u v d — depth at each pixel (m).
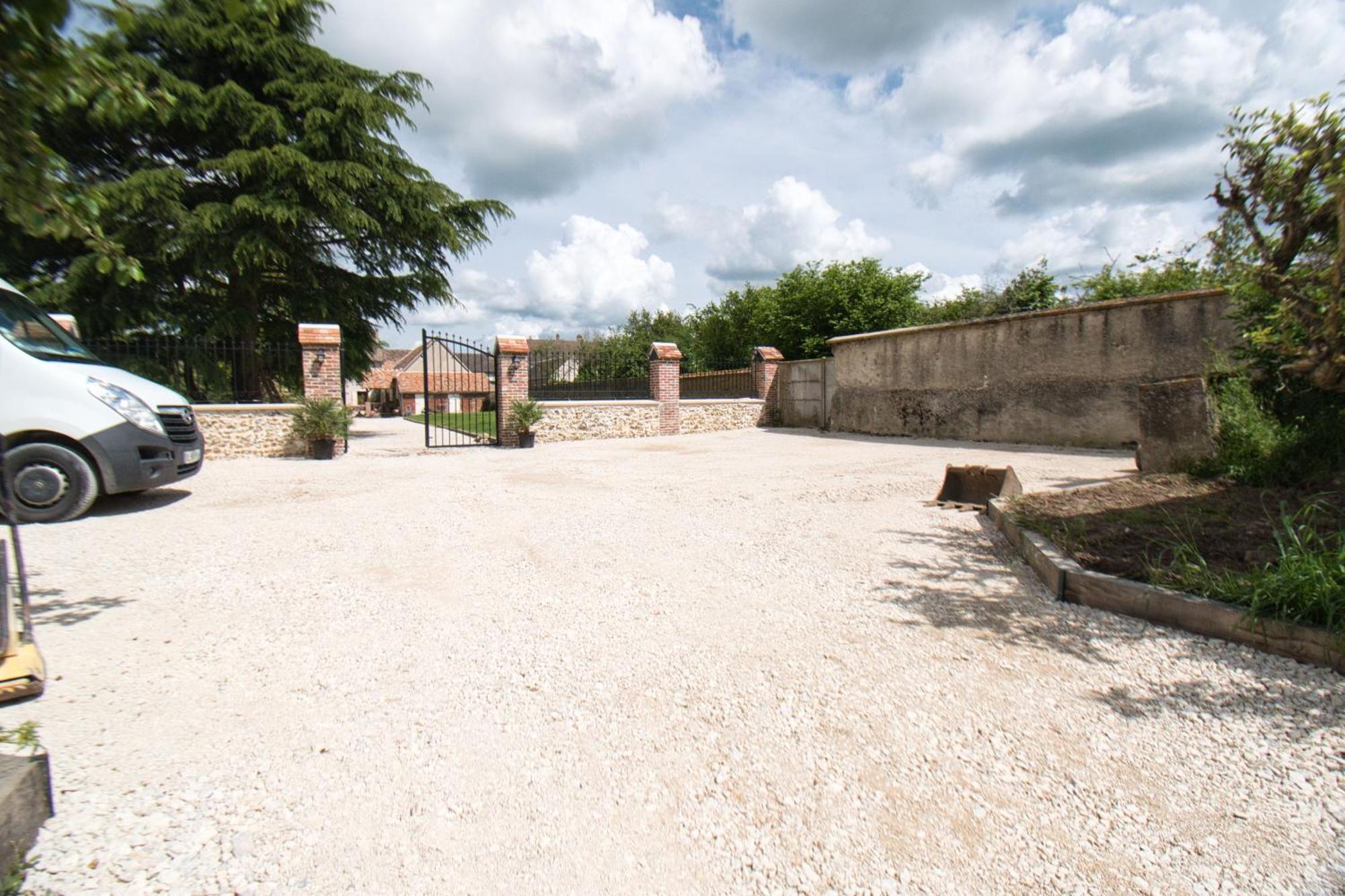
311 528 6.26
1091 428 11.31
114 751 2.43
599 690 2.91
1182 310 10.05
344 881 1.80
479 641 3.48
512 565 4.96
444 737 2.54
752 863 1.88
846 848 1.93
